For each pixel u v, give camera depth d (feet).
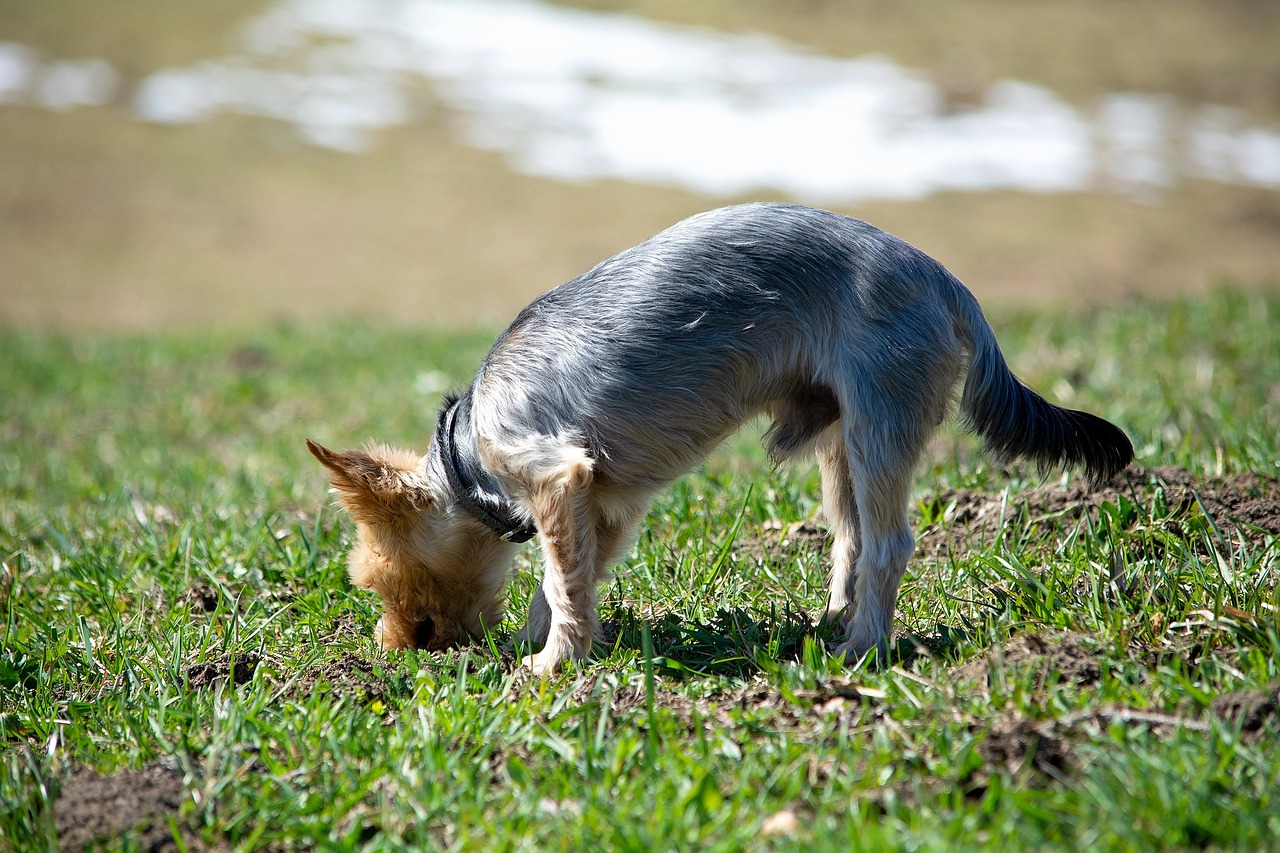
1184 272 160.35
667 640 32.73
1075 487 38.34
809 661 29.25
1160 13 378.94
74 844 23.93
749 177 211.61
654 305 31.32
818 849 20.80
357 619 36.52
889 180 212.64
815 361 31.07
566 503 31.30
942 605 32.99
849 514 34.09
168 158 207.10
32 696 31.73
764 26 352.28
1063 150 237.04
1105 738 23.89
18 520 50.65
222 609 37.52
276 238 174.19
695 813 22.71
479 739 26.78
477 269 163.02
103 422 76.79
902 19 367.86
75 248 165.07
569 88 271.90
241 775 25.98
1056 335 75.10
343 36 304.91
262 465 61.77
